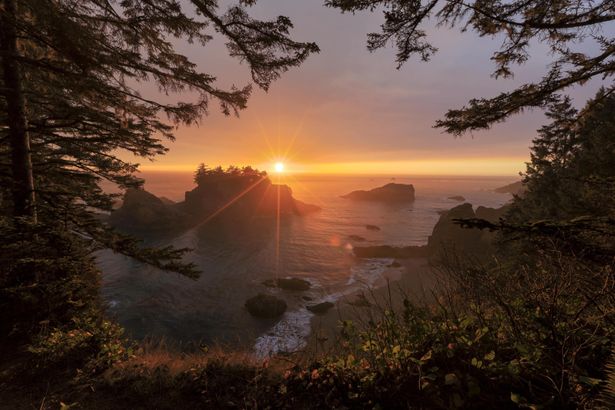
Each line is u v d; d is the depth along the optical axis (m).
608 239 2.24
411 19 3.98
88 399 3.71
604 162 10.66
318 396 3.17
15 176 6.65
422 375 2.63
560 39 4.52
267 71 5.30
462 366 2.64
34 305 5.38
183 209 89.38
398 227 85.44
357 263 46.97
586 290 2.33
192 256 48.59
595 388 1.90
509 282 2.97
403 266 44.53
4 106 6.33
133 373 4.19
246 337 23.52
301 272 41.81
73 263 5.97
